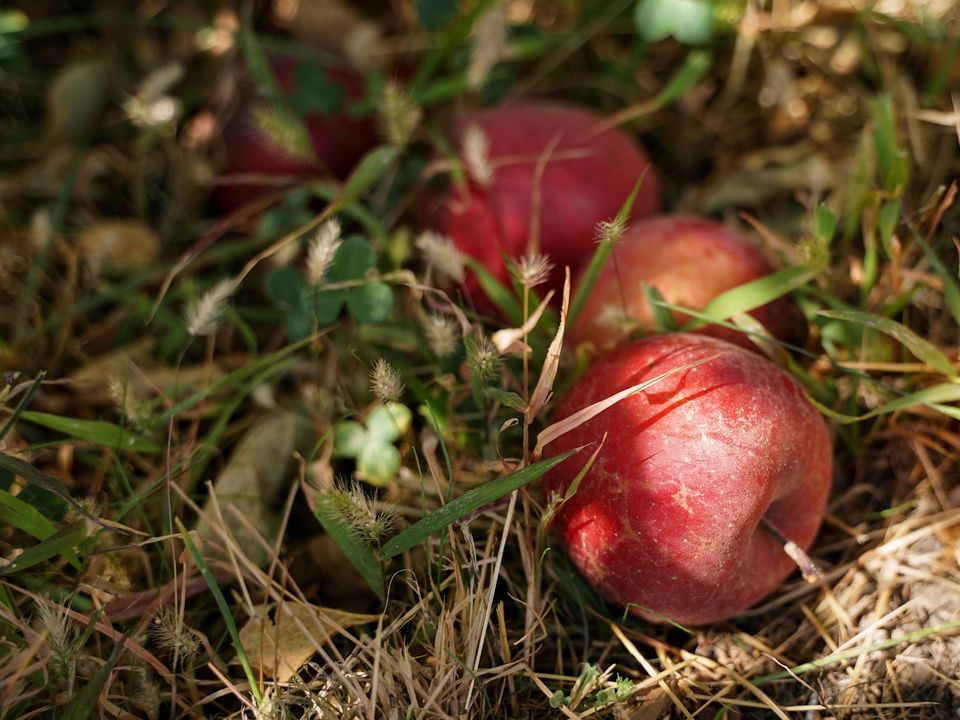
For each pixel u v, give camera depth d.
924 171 0.59
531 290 0.53
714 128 0.66
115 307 0.60
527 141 0.57
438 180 0.59
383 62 0.66
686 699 0.50
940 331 0.55
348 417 0.55
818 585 0.52
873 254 0.54
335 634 0.51
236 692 0.48
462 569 0.51
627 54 0.67
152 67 0.67
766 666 0.51
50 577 0.51
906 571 0.52
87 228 0.62
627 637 0.52
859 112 0.64
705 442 0.47
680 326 0.53
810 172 0.62
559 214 0.56
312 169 0.61
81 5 0.68
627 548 0.48
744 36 0.65
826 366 0.55
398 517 0.51
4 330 0.59
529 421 0.49
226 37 0.67
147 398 0.55
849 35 0.65
